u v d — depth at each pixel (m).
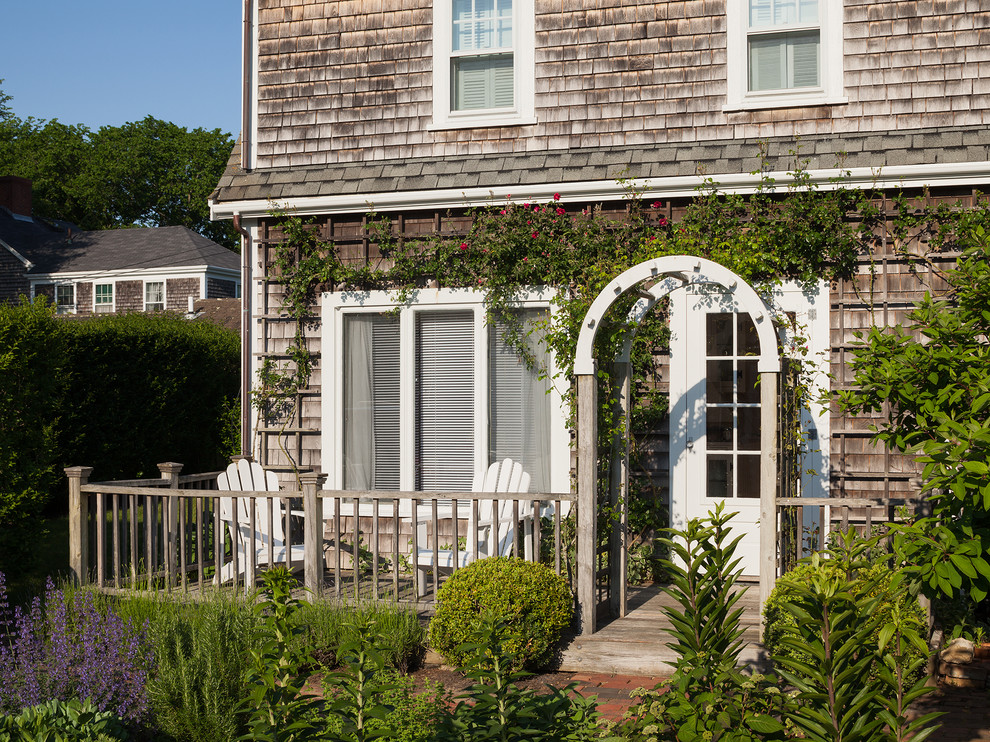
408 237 9.38
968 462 3.80
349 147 9.79
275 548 8.18
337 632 6.46
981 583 4.05
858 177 8.13
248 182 9.85
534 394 9.06
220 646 5.49
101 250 34.09
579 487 6.80
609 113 9.10
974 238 5.89
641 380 8.77
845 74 8.57
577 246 8.80
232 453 16.19
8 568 8.61
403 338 9.43
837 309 8.36
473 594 6.30
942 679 5.96
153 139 52.41
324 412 9.62
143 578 7.92
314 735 3.70
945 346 5.12
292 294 9.69
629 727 3.89
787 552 7.04
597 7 9.20
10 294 33.31
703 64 8.89
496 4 9.52
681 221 8.61
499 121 9.35
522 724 3.88
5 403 8.55
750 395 8.57
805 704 3.53
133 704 5.16
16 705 5.08
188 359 15.70
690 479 8.66
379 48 9.77
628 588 8.35
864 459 8.28
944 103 8.31
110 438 14.12
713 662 3.88
